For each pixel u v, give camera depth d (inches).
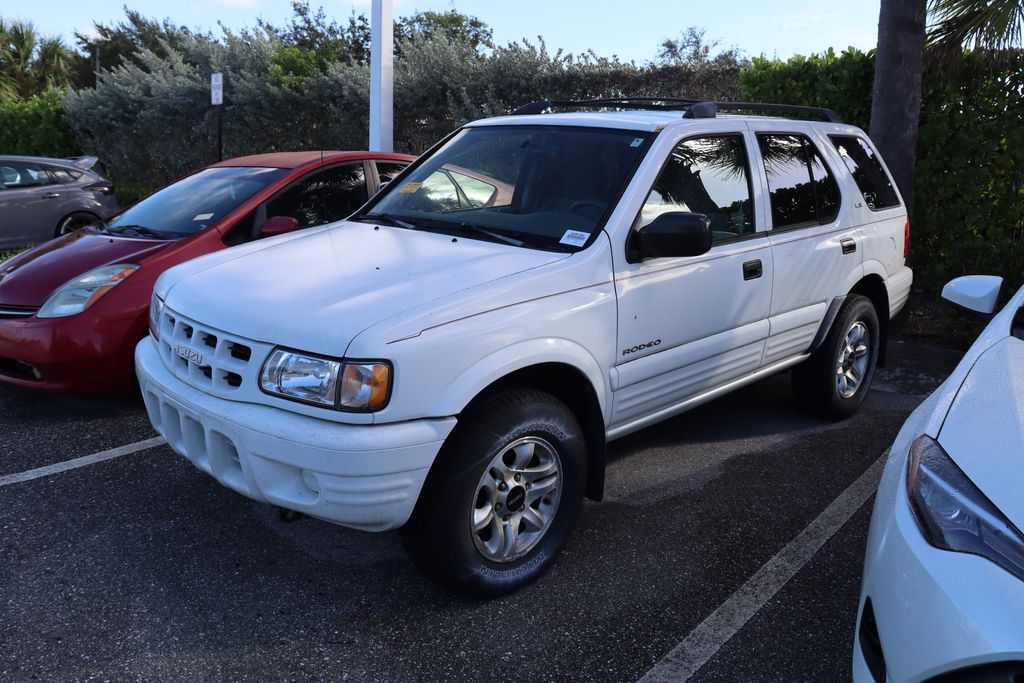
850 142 199.5
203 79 548.7
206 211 213.2
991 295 123.8
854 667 87.2
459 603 121.1
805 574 130.0
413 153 466.3
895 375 238.1
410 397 105.0
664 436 187.9
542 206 143.4
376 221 157.4
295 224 188.1
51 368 182.9
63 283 189.3
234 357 113.8
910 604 76.7
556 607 120.2
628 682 104.5
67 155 673.6
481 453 111.7
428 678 104.7
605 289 130.0
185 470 164.4
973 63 247.0
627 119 154.0
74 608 118.3
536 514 124.0
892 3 244.5
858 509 152.1
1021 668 67.7
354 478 102.8
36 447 175.0
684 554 135.3
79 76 1407.5
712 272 148.9
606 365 131.4
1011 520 74.7
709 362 153.6
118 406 200.2
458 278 119.3
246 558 132.4
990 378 96.3
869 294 203.6
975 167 253.1
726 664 108.0
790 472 168.4
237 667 106.3
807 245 172.4
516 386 120.2
